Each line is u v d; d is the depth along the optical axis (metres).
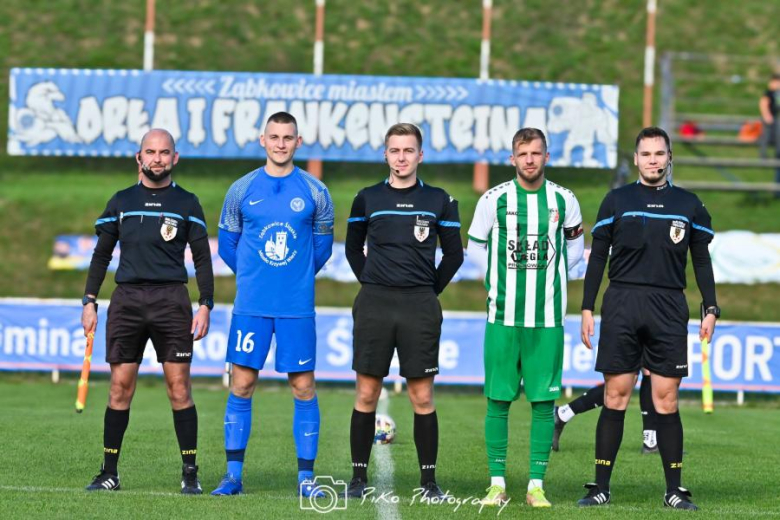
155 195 23.88
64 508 21.36
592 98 64.19
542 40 84.12
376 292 23.47
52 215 66.19
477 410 43.72
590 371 48.31
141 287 23.59
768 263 59.91
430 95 64.25
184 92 64.38
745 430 38.78
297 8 85.62
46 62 79.12
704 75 84.50
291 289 23.89
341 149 64.44
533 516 21.45
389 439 32.59
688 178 75.19
